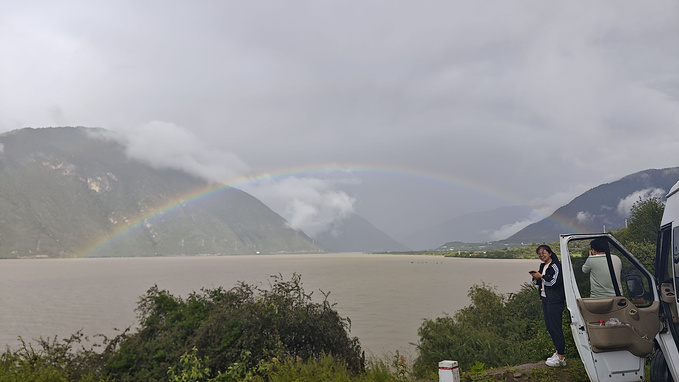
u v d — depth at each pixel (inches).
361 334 1264.8
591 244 318.3
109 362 352.8
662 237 296.8
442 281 3814.0
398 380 358.9
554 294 351.3
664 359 302.2
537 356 491.2
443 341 539.8
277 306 405.4
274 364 355.9
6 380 314.7
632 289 294.7
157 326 382.3
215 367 358.3
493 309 629.3
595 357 288.4
